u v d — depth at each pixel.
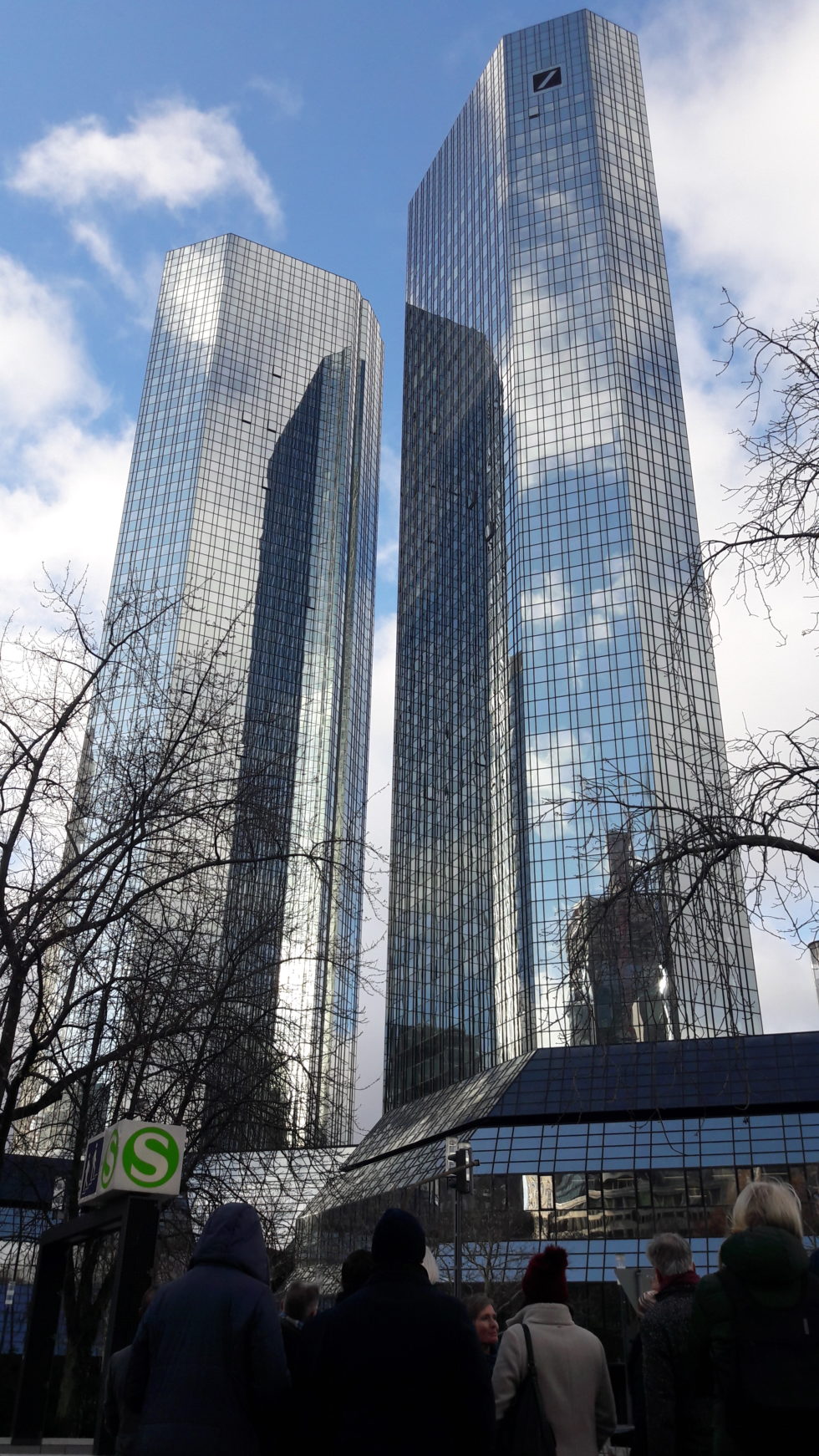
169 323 180.62
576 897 93.69
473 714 117.06
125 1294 10.72
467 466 129.12
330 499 173.50
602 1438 6.88
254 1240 6.11
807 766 10.87
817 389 11.53
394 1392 4.76
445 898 116.94
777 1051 67.25
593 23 132.50
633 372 113.75
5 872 15.84
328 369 183.75
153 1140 11.48
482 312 131.00
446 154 151.75
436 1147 76.25
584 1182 64.31
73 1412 18.44
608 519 106.81
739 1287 4.65
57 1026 16.33
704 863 11.24
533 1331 6.87
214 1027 17.03
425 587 136.62
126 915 16.72
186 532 154.88
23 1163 19.75
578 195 123.38
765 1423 4.34
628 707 98.19
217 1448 5.29
